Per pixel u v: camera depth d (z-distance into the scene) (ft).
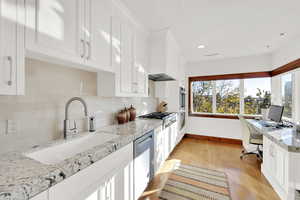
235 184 6.70
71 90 4.84
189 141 13.42
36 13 2.80
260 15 6.20
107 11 4.83
